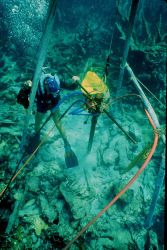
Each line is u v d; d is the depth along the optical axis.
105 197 3.60
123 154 4.13
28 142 4.18
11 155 3.91
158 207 3.65
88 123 4.76
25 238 3.02
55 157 4.02
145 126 4.91
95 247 3.04
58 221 3.23
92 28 7.41
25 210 3.29
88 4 8.23
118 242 3.11
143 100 3.25
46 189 3.55
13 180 3.56
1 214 3.20
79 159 4.05
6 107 4.91
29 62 6.21
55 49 6.58
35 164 3.85
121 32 6.12
